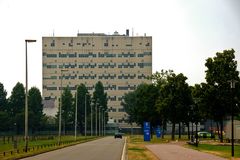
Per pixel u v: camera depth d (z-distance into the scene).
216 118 80.50
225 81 77.94
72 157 45.56
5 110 176.88
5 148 64.38
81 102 191.88
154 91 124.69
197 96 80.38
